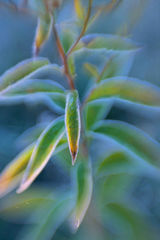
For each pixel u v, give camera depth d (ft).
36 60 1.42
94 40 1.46
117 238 1.76
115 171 1.63
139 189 2.21
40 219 1.69
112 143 1.59
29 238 1.66
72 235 1.85
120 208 1.70
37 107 2.20
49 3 1.39
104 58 1.62
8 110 2.37
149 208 2.14
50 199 1.68
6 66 2.42
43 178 2.19
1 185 1.45
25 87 1.47
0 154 2.30
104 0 1.50
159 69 2.25
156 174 1.63
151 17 2.22
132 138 1.51
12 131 2.39
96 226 1.74
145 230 1.70
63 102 1.55
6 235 2.01
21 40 2.38
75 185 1.52
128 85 1.47
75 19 1.47
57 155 1.61
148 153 1.49
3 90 1.41
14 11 1.43
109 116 2.25
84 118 1.56
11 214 1.72
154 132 2.20
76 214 1.42
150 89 1.46
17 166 1.47
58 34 1.48
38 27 1.41
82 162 1.53
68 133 1.34
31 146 1.49
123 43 1.47
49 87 1.49
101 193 1.69
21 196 1.69
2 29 2.42
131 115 2.26
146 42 2.26
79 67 1.90
